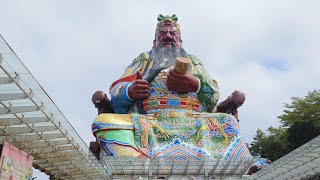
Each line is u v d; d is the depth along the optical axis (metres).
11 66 9.91
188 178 24.42
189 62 29.69
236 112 33.81
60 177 19.91
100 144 27.80
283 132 48.00
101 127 27.80
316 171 16.91
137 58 34.00
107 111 34.88
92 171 19.52
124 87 31.22
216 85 32.09
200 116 29.36
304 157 15.47
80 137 15.15
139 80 30.50
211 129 28.56
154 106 29.98
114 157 23.42
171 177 24.45
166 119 28.89
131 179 24.28
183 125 28.64
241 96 33.16
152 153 27.09
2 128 12.82
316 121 45.44
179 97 30.16
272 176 19.44
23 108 11.91
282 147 45.50
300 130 40.59
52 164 17.52
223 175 24.31
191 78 30.06
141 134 27.88
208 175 24.25
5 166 12.75
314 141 13.84
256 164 28.64
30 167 15.06
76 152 16.14
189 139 28.03
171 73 29.75
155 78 30.89
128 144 27.20
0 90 10.95
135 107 30.97
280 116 49.31
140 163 23.53
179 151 27.27
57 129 13.56
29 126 13.12
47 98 11.74
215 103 31.84
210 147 27.72
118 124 27.91
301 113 48.19
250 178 21.39
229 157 26.69
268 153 46.31
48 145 14.77
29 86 10.96
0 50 9.23
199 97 31.00
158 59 32.81
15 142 13.81
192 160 23.47
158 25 34.91
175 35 34.31
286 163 16.58
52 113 12.73
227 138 28.14
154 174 24.38
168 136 27.98
